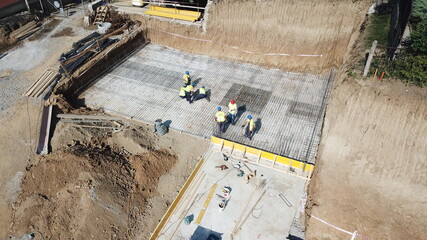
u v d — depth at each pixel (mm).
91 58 19328
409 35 14242
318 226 12070
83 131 15320
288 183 13648
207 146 15336
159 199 13258
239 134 15750
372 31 17406
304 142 15117
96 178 12719
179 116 16859
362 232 11688
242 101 17719
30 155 14000
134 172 13859
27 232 11523
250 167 14352
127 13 23406
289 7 19516
